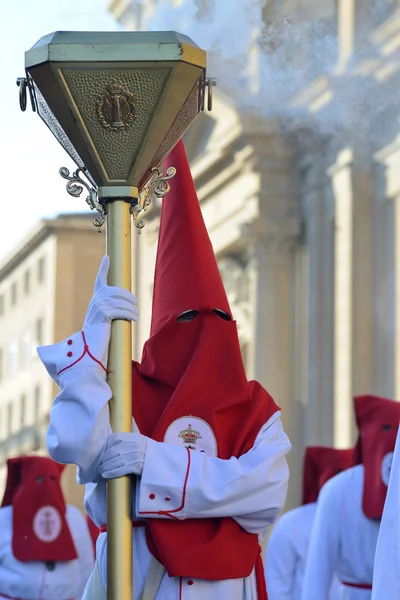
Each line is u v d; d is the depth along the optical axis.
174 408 4.46
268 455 4.40
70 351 4.20
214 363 4.54
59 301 46.12
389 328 26.81
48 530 9.02
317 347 29.02
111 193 4.22
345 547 7.02
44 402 47.53
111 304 4.19
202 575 4.30
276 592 9.36
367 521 6.96
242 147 30.02
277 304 30.38
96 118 4.11
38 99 4.26
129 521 4.16
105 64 4.05
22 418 49.88
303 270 30.30
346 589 7.08
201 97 4.28
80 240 46.28
